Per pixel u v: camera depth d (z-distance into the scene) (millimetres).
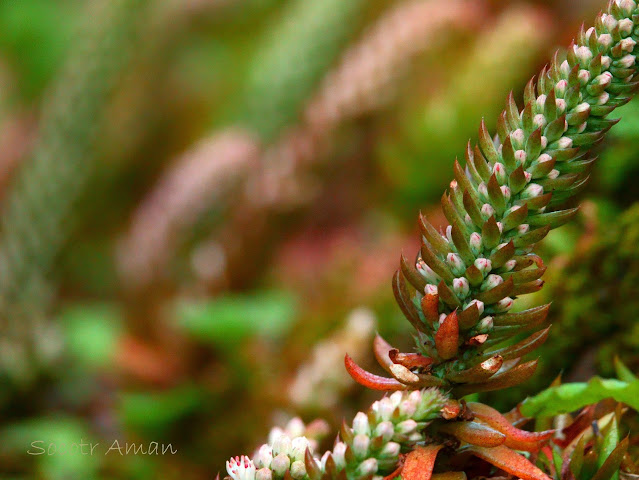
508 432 333
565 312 421
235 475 329
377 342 344
